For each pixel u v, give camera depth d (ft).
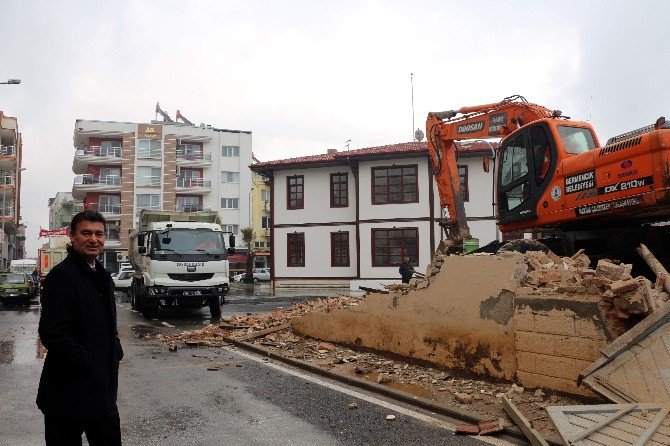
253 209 221.87
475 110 38.63
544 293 20.01
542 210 28.40
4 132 168.86
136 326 45.32
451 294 24.17
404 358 26.58
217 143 202.59
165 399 20.81
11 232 203.62
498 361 21.65
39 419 18.31
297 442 15.76
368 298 29.58
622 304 17.58
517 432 16.08
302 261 102.27
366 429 16.98
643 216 24.52
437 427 17.20
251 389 22.41
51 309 9.67
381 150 98.94
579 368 18.26
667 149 21.72
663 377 15.28
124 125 189.37
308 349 30.99
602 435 13.05
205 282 50.29
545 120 28.66
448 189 39.78
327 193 101.45
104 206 187.01
